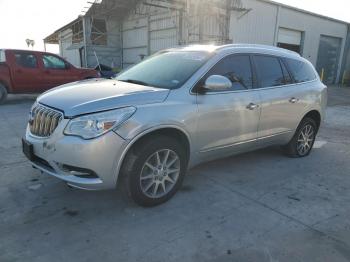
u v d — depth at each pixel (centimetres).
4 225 305
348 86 2522
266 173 463
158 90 342
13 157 495
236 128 407
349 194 403
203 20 1736
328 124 891
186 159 369
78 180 300
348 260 270
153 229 307
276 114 460
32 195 366
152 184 342
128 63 2322
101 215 329
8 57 1041
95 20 2202
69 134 295
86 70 1205
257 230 311
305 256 274
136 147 322
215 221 325
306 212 351
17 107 981
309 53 2373
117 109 303
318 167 500
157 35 1994
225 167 480
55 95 343
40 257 261
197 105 358
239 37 1833
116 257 265
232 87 402
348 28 2630
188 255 270
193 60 396
